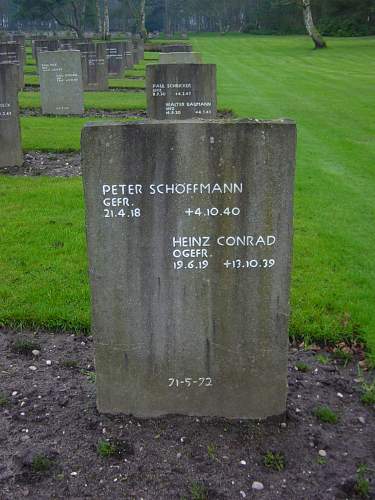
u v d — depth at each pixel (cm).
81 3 3384
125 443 160
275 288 158
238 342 163
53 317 224
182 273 157
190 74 544
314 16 3105
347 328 220
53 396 179
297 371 197
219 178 150
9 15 4862
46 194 377
